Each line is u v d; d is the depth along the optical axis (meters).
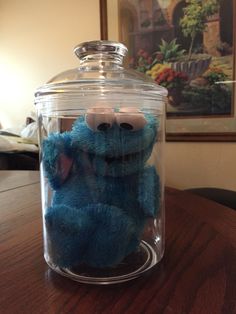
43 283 0.27
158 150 0.31
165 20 1.41
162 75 1.44
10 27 1.92
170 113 1.43
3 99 2.01
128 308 0.23
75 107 0.28
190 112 1.40
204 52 1.36
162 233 0.33
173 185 1.47
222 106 1.35
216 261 0.31
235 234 0.39
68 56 1.76
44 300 0.24
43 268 0.30
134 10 1.46
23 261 0.32
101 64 0.34
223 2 1.31
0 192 0.66
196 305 0.23
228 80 1.33
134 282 0.27
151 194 0.29
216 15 1.32
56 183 0.28
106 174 0.27
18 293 0.26
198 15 1.35
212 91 1.36
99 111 0.26
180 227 0.42
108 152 0.26
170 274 0.28
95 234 0.26
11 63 1.95
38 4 1.81
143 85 0.29
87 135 0.26
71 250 0.27
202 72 1.37
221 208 0.52
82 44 0.34
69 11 1.71
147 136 0.28
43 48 1.83
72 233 0.26
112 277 0.27
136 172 0.28
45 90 0.30
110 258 0.26
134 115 0.27
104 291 0.25
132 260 0.29
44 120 0.30
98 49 0.34
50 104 0.30
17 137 1.54
